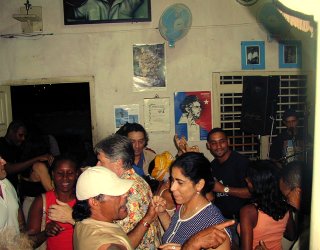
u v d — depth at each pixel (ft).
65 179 7.27
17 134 12.94
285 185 5.84
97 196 4.83
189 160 5.58
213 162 10.97
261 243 6.11
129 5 15.08
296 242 5.73
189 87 15.53
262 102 14.58
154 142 15.58
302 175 5.50
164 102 15.49
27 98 19.56
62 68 15.33
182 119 15.58
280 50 15.70
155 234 6.61
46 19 15.14
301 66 15.62
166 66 15.43
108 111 15.51
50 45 15.24
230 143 16.17
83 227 4.83
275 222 6.28
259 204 6.26
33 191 9.52
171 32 15.01
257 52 15.60
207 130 15.62
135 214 6.03
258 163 6.47
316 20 2.24
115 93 15.47
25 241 4.69
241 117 15.44
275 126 15.51
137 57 15.35
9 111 15.51
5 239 4.60
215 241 4.65
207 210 5.57
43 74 15.33
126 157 6.25
